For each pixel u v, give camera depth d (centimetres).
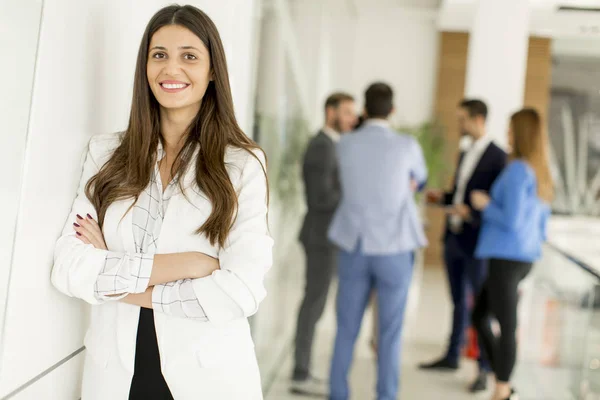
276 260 426
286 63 463
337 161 385
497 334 466
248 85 312
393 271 350
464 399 399
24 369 133
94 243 145
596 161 851
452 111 927
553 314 363
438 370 453
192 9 153
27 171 128
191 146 152
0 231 120
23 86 125
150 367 145
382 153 349
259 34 356
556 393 349
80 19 146
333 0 719
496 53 576
